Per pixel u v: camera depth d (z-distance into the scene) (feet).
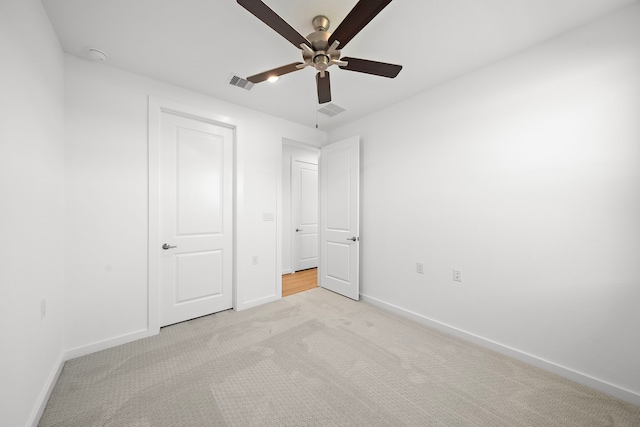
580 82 5.45
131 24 5.32
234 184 9.34
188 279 8.37
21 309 3.96
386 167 9.51
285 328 7.84
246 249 9.51
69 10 4.92
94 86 6.57
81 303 6.32
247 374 5.63
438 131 7.90
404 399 4.92
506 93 6.49
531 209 6.13
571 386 5.33
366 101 8.99
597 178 5.28
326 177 11.80
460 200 7.40
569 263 5.62
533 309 6.11
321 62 5.10
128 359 6.16
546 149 5.90
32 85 4.39
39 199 4.68
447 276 7.70
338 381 5.42
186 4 4.81
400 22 5.26
